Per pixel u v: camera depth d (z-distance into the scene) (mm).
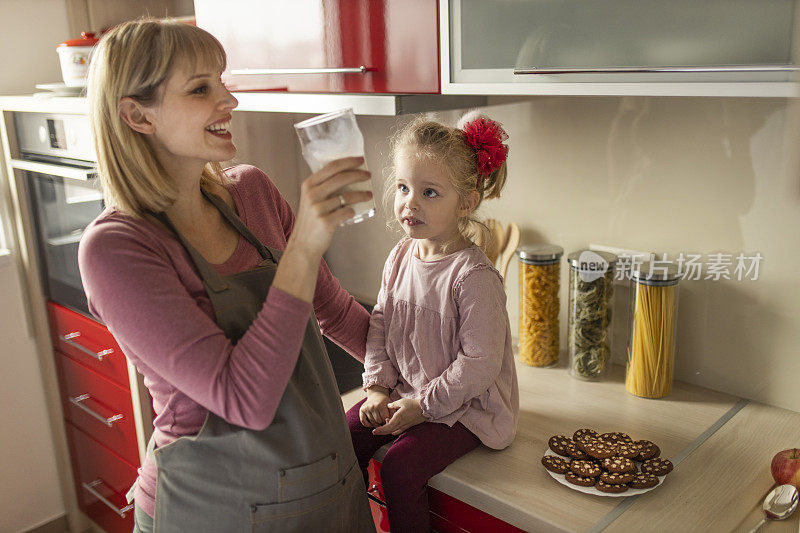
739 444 1271
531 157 1656
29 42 2150
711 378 1479
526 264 1594
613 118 1493
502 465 1222
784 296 1324
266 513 1053
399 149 1223
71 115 1757
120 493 2092
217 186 1161
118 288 914
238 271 1098
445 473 1201
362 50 1429
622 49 1083
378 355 1321
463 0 1247
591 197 1571
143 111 963
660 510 1090
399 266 1345
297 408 1056
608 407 1429
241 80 1708
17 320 2232
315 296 1309
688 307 1477
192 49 968
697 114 1364
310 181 891
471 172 1210
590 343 1537
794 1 904
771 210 1302
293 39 1549
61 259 2037
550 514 1080
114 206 1005
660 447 1268
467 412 1246
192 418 1034
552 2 1142
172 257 994
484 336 1190
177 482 1035
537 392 1508
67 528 2402
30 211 2131
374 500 1384
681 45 1022
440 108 1451
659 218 1471
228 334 1021
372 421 1279
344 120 901
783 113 1247
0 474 2275
